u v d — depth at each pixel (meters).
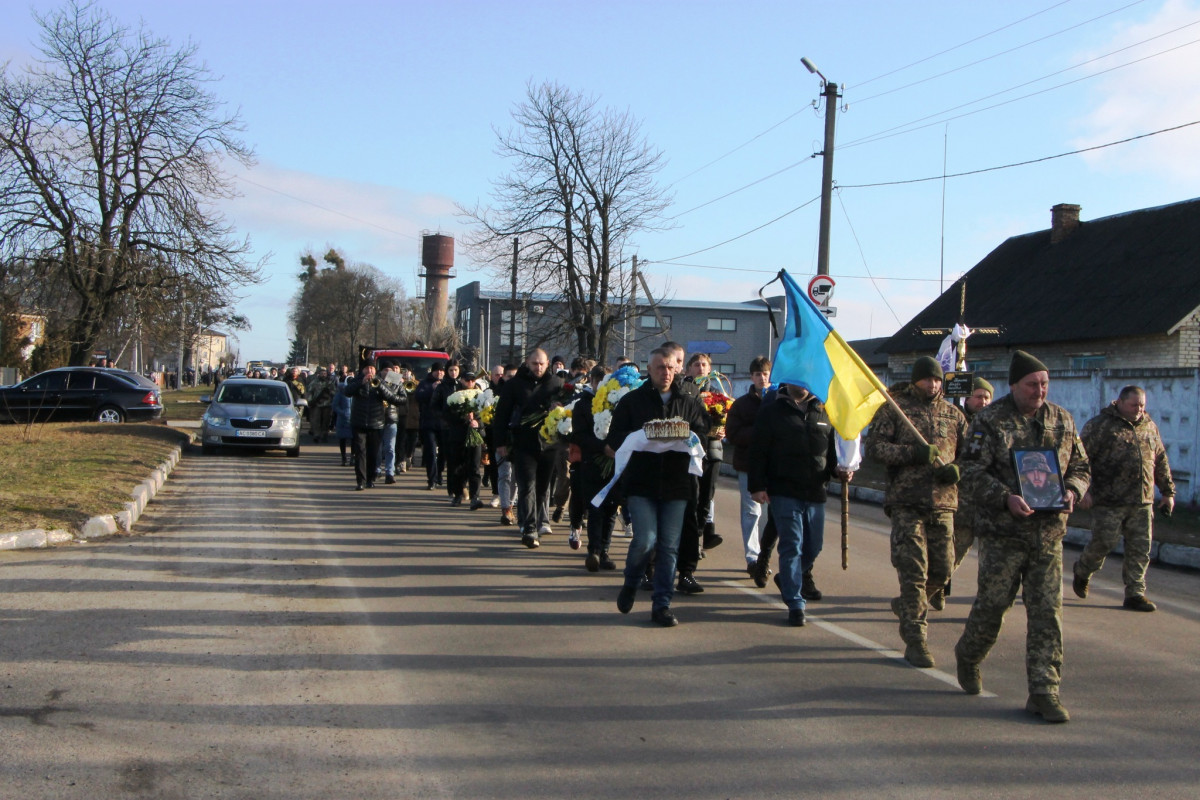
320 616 6.98
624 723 4.95
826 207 20.06
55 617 6.56
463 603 7.56
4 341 35.38
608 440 7.27
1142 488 8.08
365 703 5.13
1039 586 5.24
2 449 15.59
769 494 7.22
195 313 35.31
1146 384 14.85
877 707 5.32
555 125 35.16
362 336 83.88
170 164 33.81
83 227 32.94
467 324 66.62
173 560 8.76
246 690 5.26
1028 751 4.70
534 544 10.25
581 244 35.72
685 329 63.34
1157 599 8.62
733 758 4.51
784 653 6.37
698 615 7.40
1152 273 26.34
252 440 19.95
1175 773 4.46
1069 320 27.09
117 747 4.39
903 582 6.27
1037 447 5.34
